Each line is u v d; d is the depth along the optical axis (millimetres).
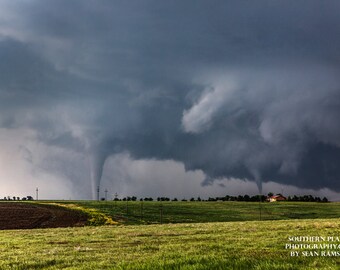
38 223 81688
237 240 22891
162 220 90438
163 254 16578
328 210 130125
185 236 27250
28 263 15922
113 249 20250
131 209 117625
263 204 153625
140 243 23656
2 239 31094
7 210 110188
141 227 42375
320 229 29219
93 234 32500
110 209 115625
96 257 17188
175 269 11602
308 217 108062
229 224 41594
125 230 36562
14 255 19547
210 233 29484
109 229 39562
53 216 95062
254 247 18672
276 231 28547
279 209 132000
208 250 17969
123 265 12836
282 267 11055
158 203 150000
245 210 125562
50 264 15875
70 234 33656
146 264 12594
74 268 13812
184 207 131500
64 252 19750
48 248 22719
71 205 131750
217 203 157250
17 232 41125
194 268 11445
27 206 126938
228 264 11859
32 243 26500
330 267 10961
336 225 31828
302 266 11484
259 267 11062
